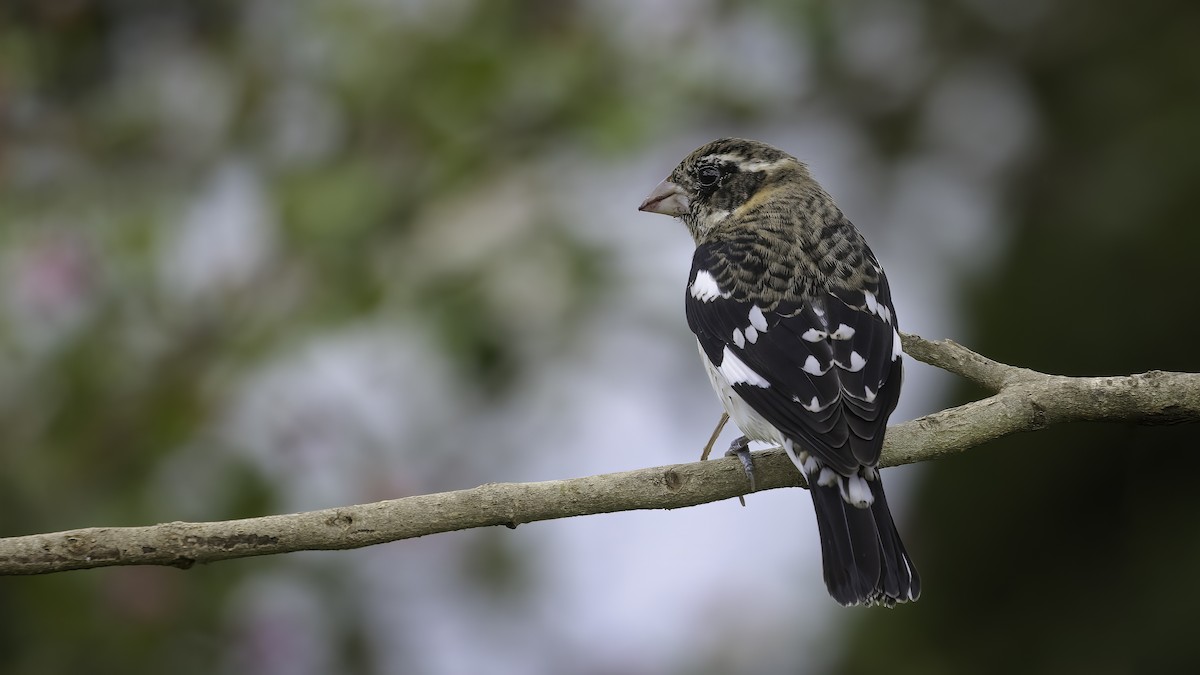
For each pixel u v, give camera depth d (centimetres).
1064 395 750
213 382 1127
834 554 750
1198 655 1205
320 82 1187
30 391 1125
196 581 1114
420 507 706
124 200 1181
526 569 1245
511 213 1134
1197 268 1266
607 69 1180
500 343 1123
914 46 1395
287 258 1148
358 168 1142
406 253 1127
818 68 1322
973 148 1410
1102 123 1347
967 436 760
